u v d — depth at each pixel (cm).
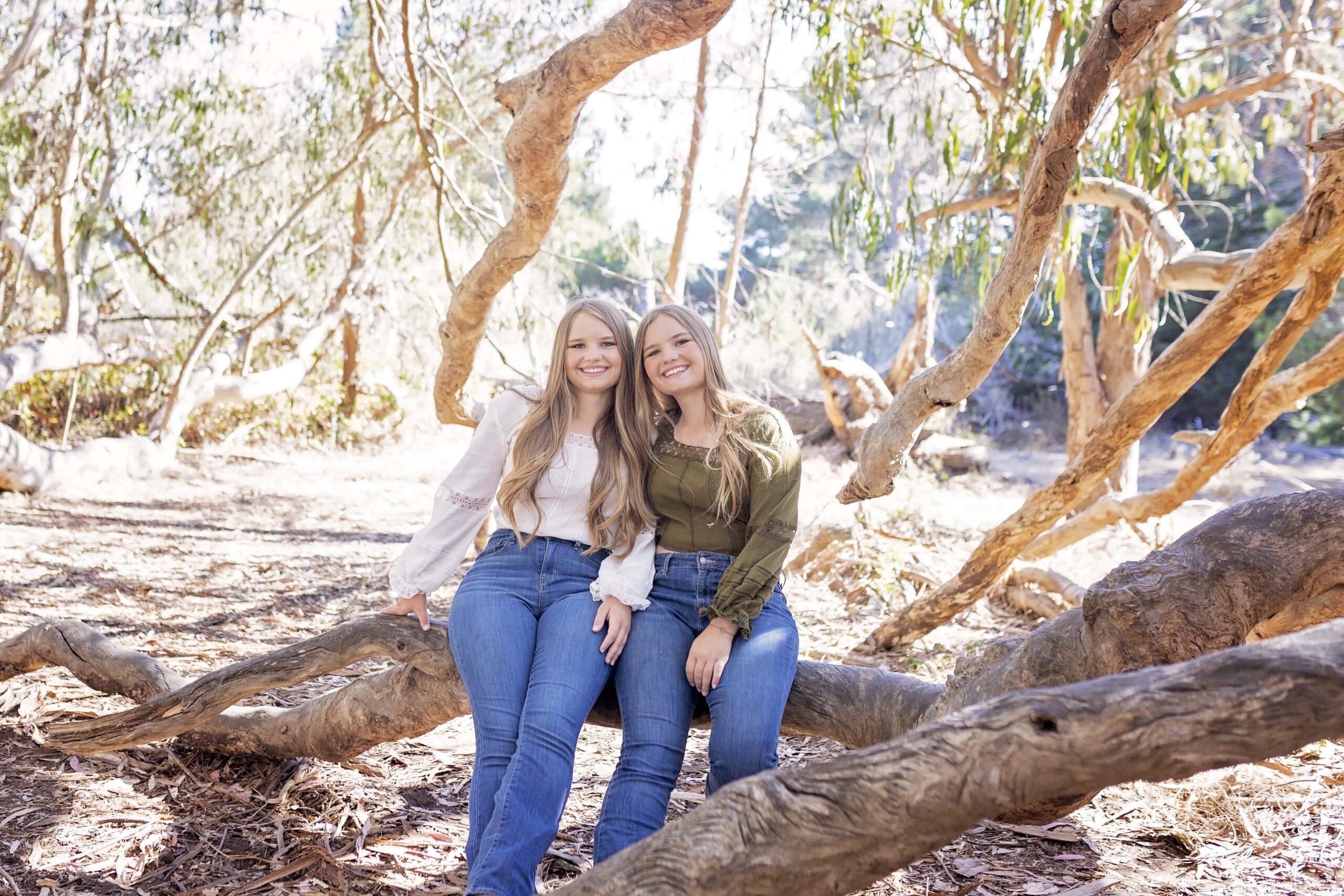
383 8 511
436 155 530
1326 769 313
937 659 463
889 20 585
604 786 311
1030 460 1714
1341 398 1728
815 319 1677
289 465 1332
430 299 1484
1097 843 269
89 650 323
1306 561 200
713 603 236
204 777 303
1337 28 684
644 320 261
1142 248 639
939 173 818
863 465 324
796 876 146
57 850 253
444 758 329
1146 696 131
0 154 1119
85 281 1230
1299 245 322
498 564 249
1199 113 875
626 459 253
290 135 1384
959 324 2312
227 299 1242
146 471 1179
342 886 241
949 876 250
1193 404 2047
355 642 264
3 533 766
